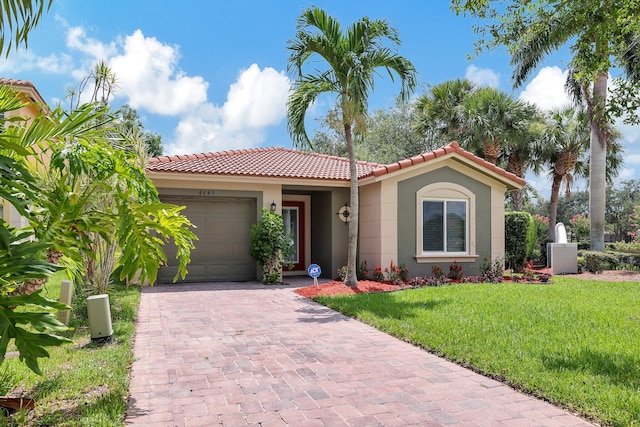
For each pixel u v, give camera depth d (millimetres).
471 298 10703
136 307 9844
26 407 4211
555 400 4680
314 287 12703
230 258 15023
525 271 16250
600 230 21328
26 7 3555
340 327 8258
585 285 13484
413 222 15000
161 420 4277
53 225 4367
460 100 26609
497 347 6496
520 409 4559
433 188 15203
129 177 5254
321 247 16938
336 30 12211
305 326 8344
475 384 5277
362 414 4438
